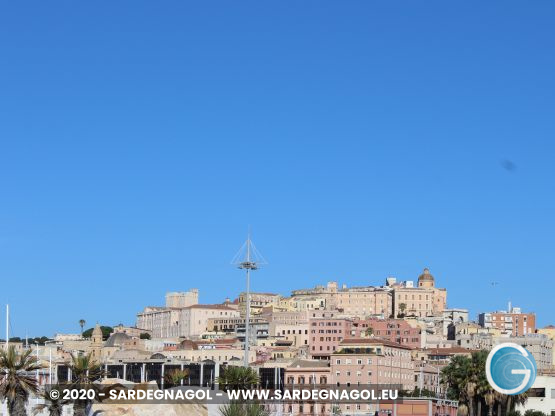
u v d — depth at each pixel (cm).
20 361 14750
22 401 14538
